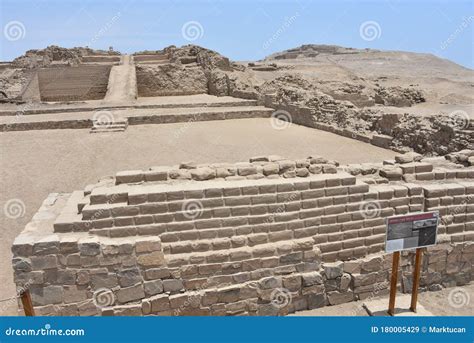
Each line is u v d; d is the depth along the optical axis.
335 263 10.69
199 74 46.44
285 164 10.77
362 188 10.77
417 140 22.11
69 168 20.39
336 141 25.27
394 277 9.74
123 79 42.72
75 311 9.16
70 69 45.81
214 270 9.73
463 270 11.90
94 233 9.29
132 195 9.34
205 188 9.67
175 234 9.62
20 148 23.50
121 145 24.09
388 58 98.38
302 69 71.00
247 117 32.69
